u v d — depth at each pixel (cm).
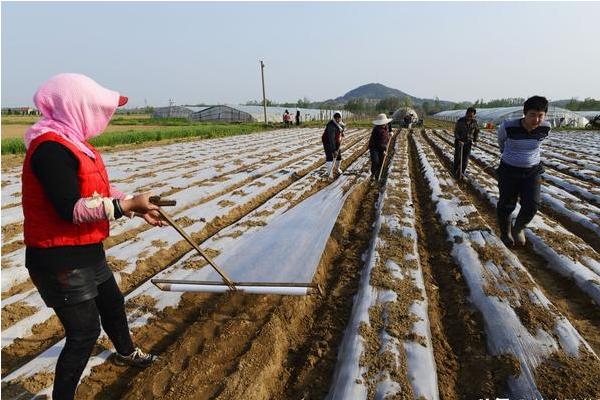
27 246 285
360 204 1009
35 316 468
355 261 634
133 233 760
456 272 582
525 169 606
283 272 559
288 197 1025
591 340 437
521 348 399
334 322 466
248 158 1725
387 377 358
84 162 281
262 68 4778
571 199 965
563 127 4531
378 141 1220
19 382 361
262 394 357
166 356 400
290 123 4553
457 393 367
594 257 625
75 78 279
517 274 556
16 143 1788
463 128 1245
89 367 383
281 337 430
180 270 577
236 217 909
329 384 372
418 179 1370
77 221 269
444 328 466
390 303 474
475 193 1131
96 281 310
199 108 7369
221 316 472
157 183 1170
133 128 3788
